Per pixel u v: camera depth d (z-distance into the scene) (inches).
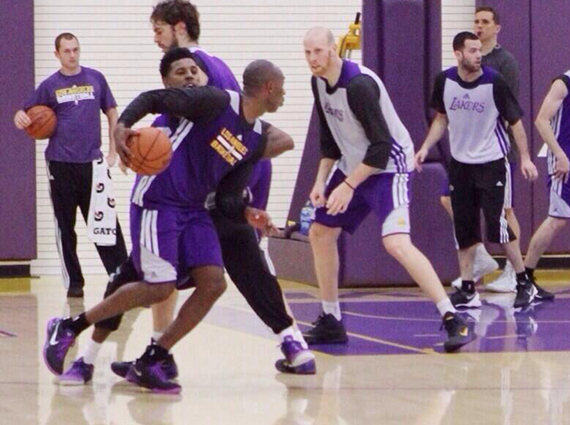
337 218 677.9
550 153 920.9
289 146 548.4
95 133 978.1
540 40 1167.0
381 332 749.3
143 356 545.3
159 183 524.7
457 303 884.0
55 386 554.9
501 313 850.8
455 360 633.6
